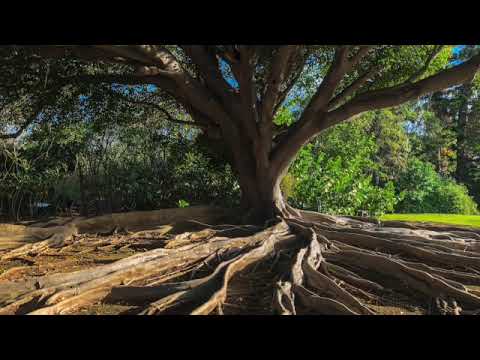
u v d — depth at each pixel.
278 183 12.11
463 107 35.94
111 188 16.36
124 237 11.39
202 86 11.60
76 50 10.59
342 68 10.83
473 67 9.59
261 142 11.61
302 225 10.48
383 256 8.30
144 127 16.52
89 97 14.08
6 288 6.84
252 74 11.41
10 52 11.48
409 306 6.71
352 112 10.80
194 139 16.50
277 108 13.31
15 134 13.55
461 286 7.32
